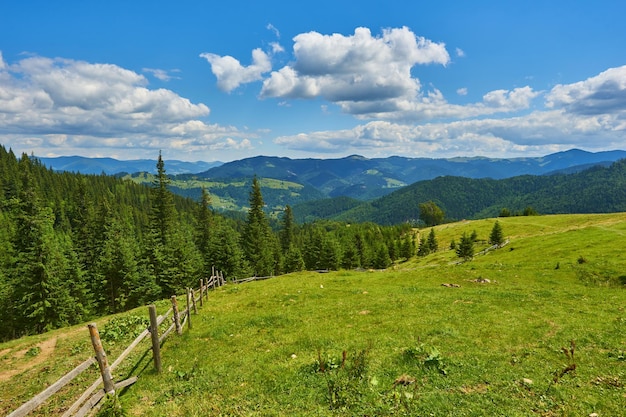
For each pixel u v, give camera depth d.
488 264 38.12
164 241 67.69
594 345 13.30
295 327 17.72
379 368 11.63
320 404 9.64
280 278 41.84
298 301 24.22
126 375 13.12
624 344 13.22
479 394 9.67
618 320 16.55
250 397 10.38
